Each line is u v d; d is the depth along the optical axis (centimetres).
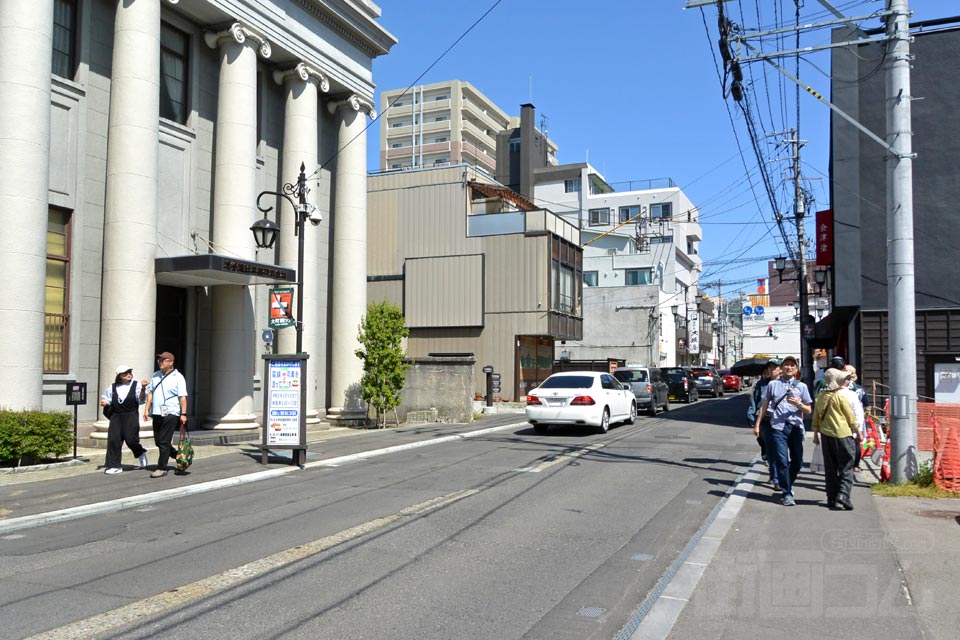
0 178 1268
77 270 1484
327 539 794
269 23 1862
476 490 1091
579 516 923
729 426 2195
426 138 9100
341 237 2203
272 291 1471
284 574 668
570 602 603
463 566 701
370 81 2295
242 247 1758
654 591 627
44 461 1266
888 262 1095
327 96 2234
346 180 2216
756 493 1050
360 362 2194
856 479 1167
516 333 3203
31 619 550
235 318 1756
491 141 9769
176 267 1505
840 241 2069
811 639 518
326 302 2233
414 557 730
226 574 665
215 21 1766
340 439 1764
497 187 3431
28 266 1281
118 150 1499
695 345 6650
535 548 770
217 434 1650
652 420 2430
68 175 1473
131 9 1513
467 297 3281
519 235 3231
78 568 689
